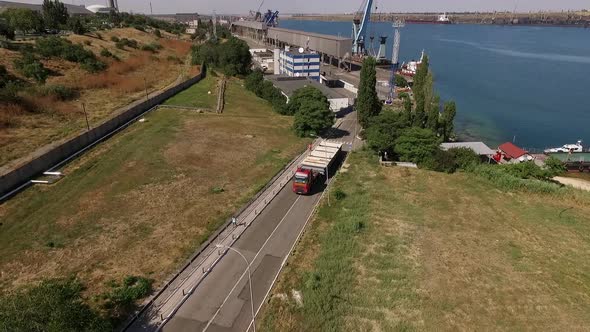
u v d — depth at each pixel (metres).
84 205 47.69
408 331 30.11
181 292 34.19
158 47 151.75
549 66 182.00
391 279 36.12
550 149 80.50
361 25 177.62
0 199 48.00
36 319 24.86
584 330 30.97
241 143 70.31
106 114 76.88
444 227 45.66
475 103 119.75
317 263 37.84
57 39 110.06
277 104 93.38
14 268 36.53
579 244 43.12
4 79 81.00
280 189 54.22
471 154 64.81
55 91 81.62
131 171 56.97
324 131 80.38
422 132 65.31
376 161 65.44
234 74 130.12
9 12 127.06
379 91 114.69
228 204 49.28
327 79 120.56
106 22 182.75
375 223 45.81
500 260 39.78
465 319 31.73
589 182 66.44
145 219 45.19
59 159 59.25
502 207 51.25
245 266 37.81
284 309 32.16
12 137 62.16
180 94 102.19
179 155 63.38
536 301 34.06
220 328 30.48
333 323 30.66
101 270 36.47
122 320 30.84
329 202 50.62
